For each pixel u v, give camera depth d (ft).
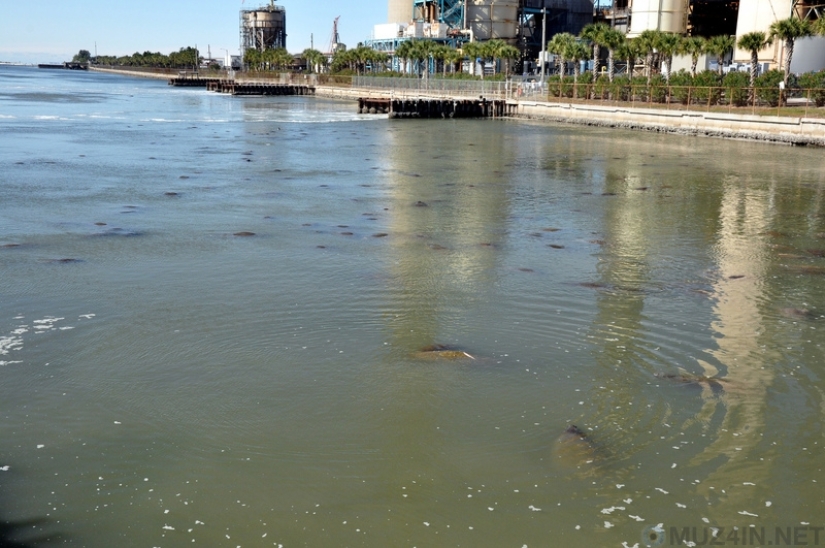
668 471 25.41
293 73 403.34
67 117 184.34
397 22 403.13
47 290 43.96
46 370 33.14
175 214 66.28
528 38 341.21
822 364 34.73
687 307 42.75
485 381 32.40
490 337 37.58
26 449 26.53
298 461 25.95
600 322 40.01
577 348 36.32
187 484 24.48
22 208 67.41
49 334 37.22
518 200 77.61
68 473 25.03
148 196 75.15
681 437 27.76
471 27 329.93
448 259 52.29
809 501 23.80
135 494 23.88
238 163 102.58
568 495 24.07
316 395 30.96
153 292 43.86
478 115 220.64
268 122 182.91
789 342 37.47
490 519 22.77
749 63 209.15
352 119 200.13
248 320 39.47
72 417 28.96
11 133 138.41
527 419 29.07
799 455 26.53
